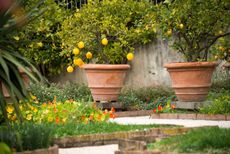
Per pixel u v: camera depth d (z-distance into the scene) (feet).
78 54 47.60
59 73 55.26
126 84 53.93
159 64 53.36
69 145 25.86
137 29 50.14
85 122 30.89
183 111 42.04
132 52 51.52
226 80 49.08
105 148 25.12
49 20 52.95
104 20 47.29
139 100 46.83
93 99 46.19
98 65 43.65
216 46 47.93
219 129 23.79
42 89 45.01
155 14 47.03
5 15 20.97
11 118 28.94
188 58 45.80
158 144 22.39
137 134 27.45
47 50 54.29
